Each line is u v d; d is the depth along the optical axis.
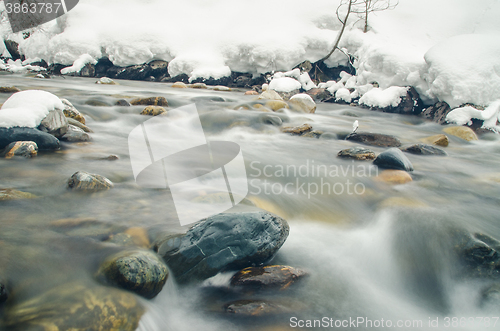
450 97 8.70
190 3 18.59
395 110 10.13
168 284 1.76
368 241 2.67
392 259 2.53
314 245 2.49
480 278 2.30
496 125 7.91
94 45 15.73
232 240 1.99
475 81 8.27
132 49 15.39
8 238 1.82
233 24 16.33
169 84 14.43
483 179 4.25
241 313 1.70
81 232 2.02
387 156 4.34
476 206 3.35
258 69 14.78
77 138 4.17
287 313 1.76
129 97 8.22
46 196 2.49
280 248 2.30
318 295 1.95
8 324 1.23
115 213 2.32
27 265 1.59
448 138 7.00
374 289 2.16
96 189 2.69
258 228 2.10
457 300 2.20
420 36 14.30
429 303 2.17
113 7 18.67
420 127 8.45
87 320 1.31
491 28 13.92
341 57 14.77
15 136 3.48
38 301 1.37
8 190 2.45
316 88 13.45
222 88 13.29
